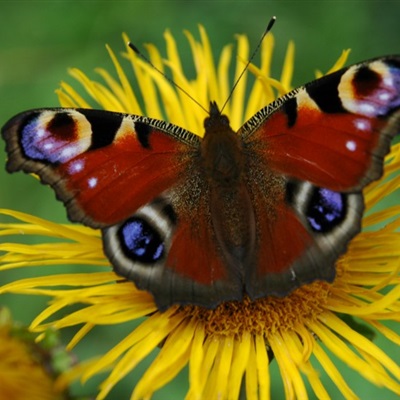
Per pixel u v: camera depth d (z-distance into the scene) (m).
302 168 0.32
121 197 0.32
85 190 0.32
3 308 0.30
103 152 0.32
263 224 0.32
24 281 0.33
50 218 0.36
